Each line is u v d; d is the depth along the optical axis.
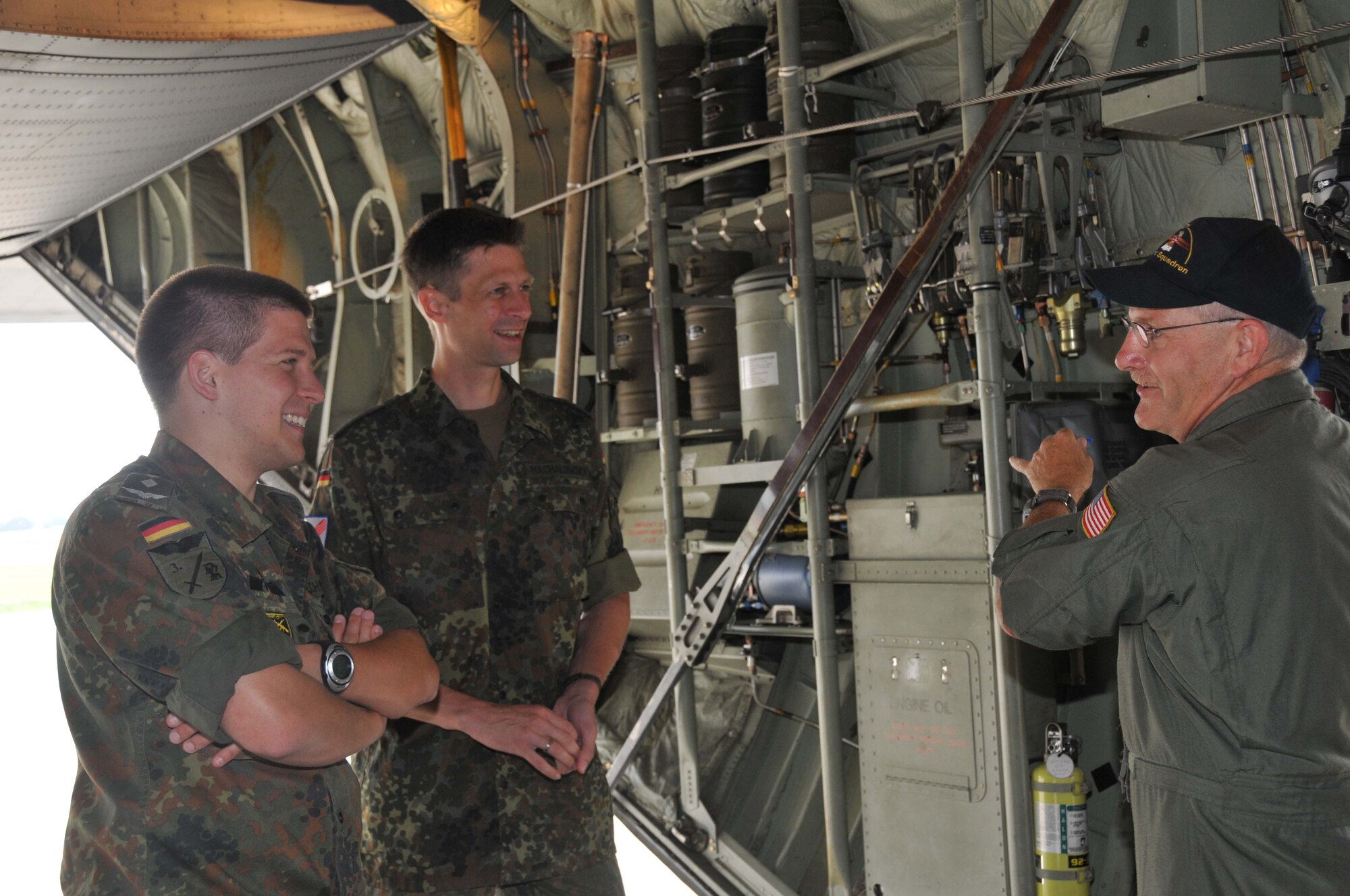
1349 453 1.51
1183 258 1.56
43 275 6.46
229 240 5.93
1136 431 3.06
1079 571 1.54
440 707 1.96
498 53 4.56
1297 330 1.53
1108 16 2.94
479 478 2.17
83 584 1.33
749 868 3.48
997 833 2.83
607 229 4.66
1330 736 1.41
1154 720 1.54
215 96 4.36
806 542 3.28
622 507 4.37
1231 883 1.43
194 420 1.49
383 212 5.47
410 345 5.37
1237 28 2.68
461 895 2.07
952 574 2.90
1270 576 1.42
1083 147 3.06
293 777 1.43
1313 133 2.81
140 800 1.33
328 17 3.99
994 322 2.75
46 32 2.97
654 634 4.33
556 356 4.63
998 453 2.72
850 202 3.65
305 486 5.59
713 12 3.98
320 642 1.51
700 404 3.97
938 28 2.90
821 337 4.09
